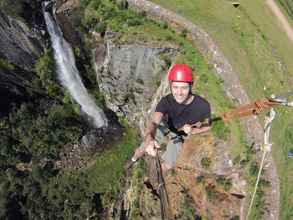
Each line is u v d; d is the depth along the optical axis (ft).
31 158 177.99
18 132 175.94
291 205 121.80
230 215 127.54
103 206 167.73
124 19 167.43
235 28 157.89
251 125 133.69
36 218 168.76
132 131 183.21
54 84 185.78
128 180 166.91
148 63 163.22
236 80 143.02
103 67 176.55
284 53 154.71
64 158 178.09
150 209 149.38
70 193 170.09
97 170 173.88
